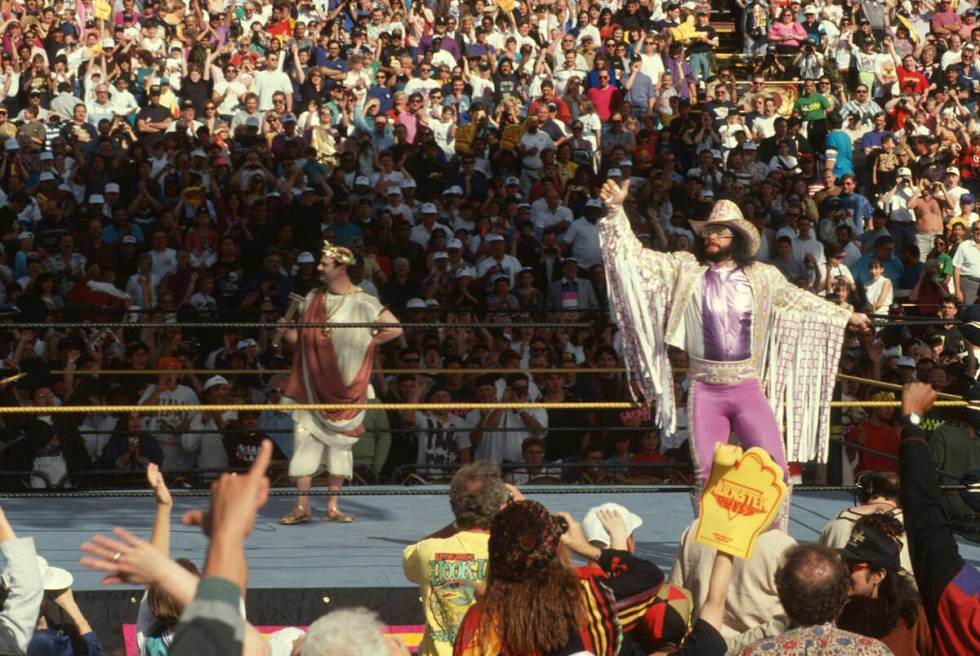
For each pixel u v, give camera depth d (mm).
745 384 8719
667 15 32281
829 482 13125
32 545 5336
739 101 30703
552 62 30125
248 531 2830
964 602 4914
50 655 7531
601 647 4746
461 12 31125
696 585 6918
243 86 26625
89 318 17703
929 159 27078
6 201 21172
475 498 6172
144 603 6562
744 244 8766
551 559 4605
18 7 27828
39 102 25141
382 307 11070
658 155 25766
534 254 21391
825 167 26688
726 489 4715
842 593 4762
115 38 27781
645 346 8922
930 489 5129
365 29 29453
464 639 4695
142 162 21688
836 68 32500
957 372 17250
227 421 14406
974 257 22906
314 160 22891
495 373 16016
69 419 13312
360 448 13516
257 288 19125
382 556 9711
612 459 14891
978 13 34500
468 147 25359
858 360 17797
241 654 2660
